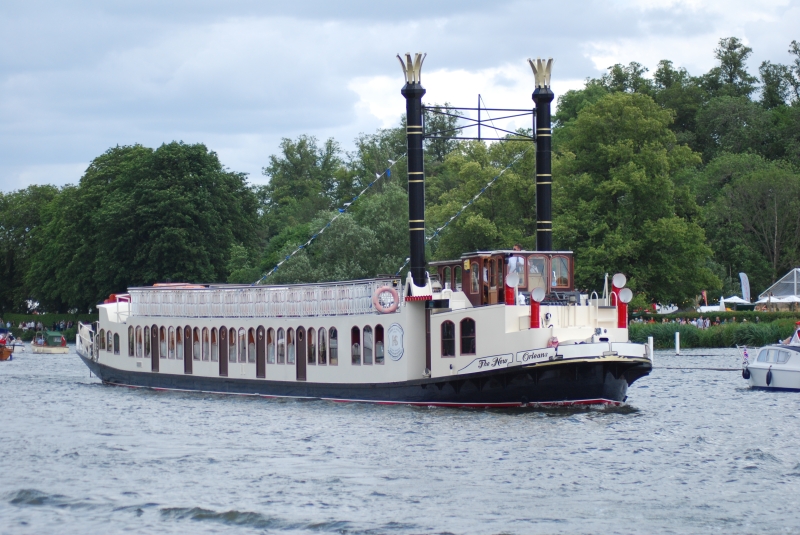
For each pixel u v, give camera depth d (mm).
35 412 63188
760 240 155875
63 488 40219
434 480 40281
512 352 53656
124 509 37000
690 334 110062
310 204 181250
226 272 140125
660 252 111062
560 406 54969
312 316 64188
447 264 61594
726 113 183125
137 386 77938
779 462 43281
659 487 38906
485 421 52375
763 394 67812
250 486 39969
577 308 55219
